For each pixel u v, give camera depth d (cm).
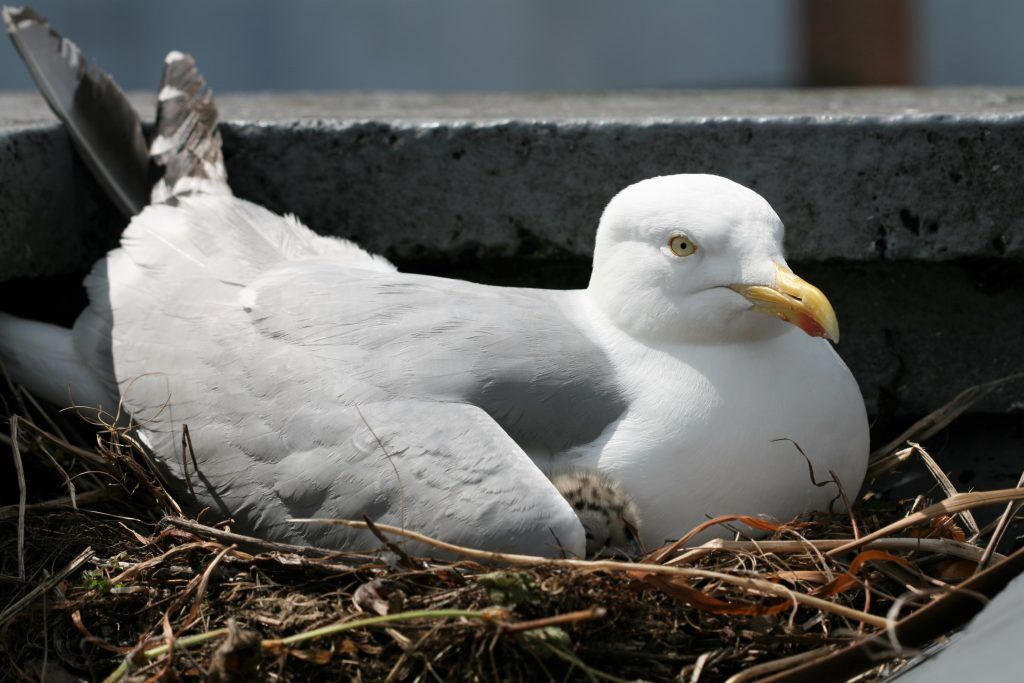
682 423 494
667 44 1923
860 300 623
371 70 1955
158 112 651
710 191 507
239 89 1947
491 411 494
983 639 380
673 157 601
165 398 538
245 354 523
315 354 509
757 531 501
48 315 650
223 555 462
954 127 582
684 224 499
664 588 438
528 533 457
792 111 628
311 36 1948
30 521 516
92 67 638
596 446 497
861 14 1558
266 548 483
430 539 448
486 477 467
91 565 495
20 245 586
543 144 604
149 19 1942
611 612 442
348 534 481
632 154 602
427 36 1958
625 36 1955
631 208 515
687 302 504
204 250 572
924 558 479
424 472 473
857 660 406
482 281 643
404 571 452
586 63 1970
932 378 628
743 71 1889
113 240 645
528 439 498
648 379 505
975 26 1822
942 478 531
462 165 612
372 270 545
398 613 430
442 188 616
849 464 517
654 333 512
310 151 622
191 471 522
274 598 459
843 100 731
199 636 435
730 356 506
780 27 1858
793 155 594
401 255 630
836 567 470
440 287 527
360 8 1945
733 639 450
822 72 1591
